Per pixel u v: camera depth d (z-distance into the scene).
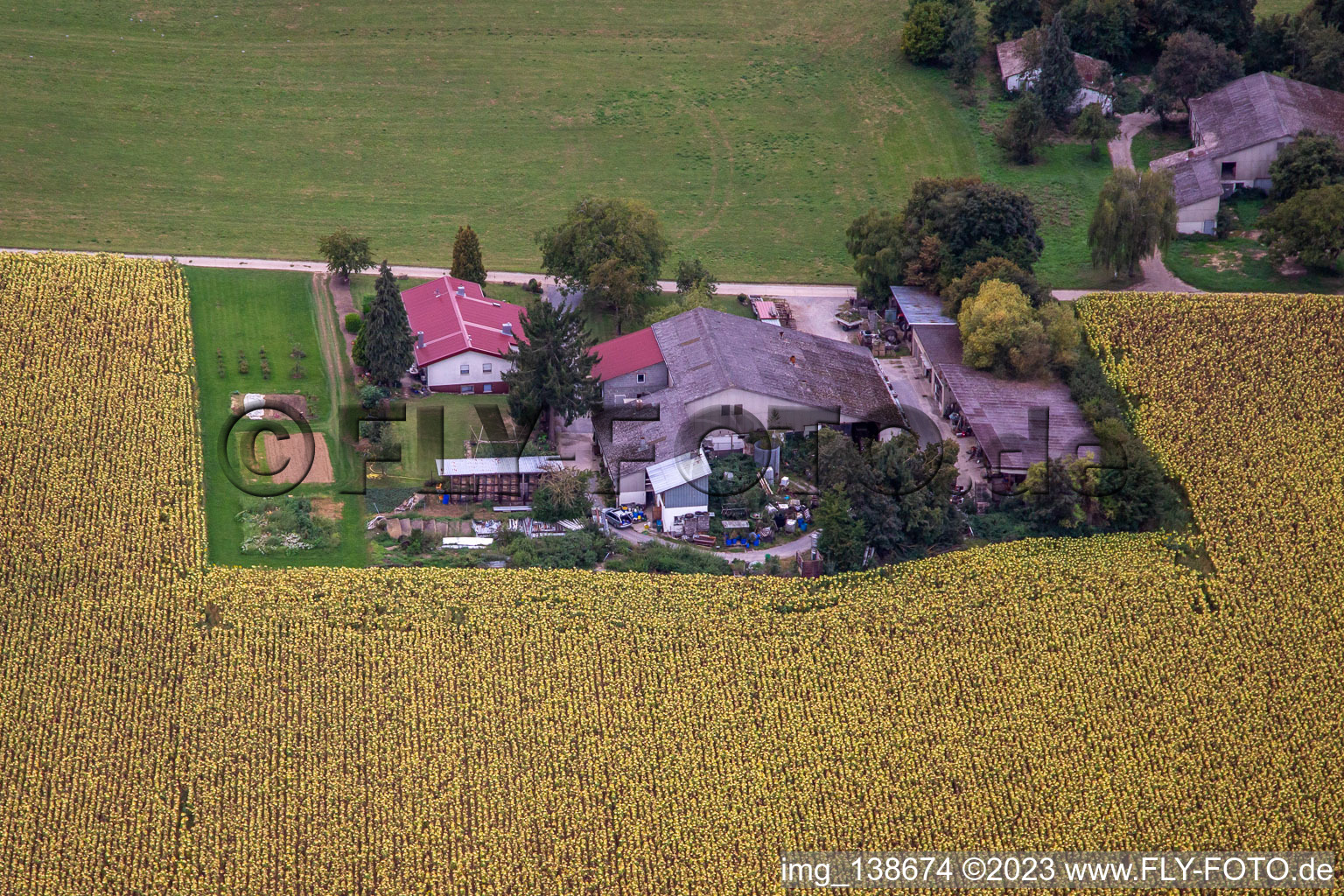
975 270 146.00
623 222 150.88
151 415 128.38
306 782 102.50
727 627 113.44
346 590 114.50
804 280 161.38
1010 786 104.94
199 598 113.25
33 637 109.50
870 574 118.88
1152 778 105.81
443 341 139.00
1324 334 142.25
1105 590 117.75
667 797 103.19
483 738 105.81
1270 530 124.06
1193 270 157.38
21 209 162.25
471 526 123.62
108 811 100.06
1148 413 135.50
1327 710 110.44
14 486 120.25
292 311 147.38
